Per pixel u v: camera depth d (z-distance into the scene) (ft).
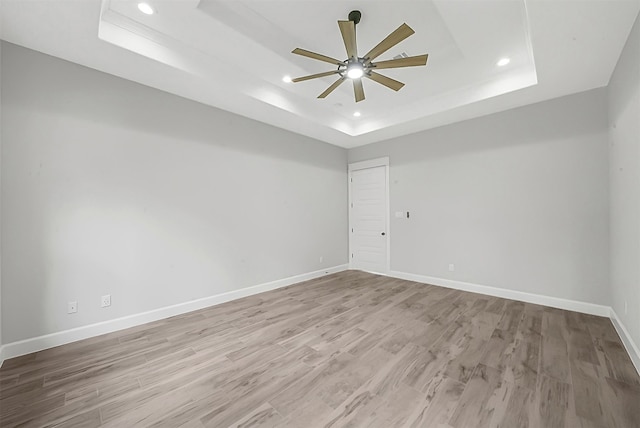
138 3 7.00
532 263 11.62
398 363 6.93
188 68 9.00
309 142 16.33
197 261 11.17
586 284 10.38
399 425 4.90
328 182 17.56
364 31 8.43
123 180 9.27
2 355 7.03
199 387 6.05
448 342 8.04
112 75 9.09
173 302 10.44
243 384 6.14
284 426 4.91
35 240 7.69
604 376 6.28
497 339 8.19
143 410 5.34
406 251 15.99
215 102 11.30
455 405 5.39
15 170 7.41
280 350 7.67
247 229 13.00
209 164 11.60
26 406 5.44
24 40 7.31
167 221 10.32
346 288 14.15
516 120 12.00
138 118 9.62
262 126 13.69
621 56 7.87
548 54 7.98
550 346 7.72
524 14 7.32
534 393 5.72
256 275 13.37
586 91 10.32
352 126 16.08
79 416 5.18
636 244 6.89
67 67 8.26
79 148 8.43
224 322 9.73
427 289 13.83
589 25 6.75
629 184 7.43
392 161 16.60
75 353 7.54
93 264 8.64
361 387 5.99
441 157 14.42
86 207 8.53
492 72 10.57
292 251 15.19
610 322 9.36
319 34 8.52
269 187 14.02
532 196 11.60
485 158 12.90
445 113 12.70
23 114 7.54
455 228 13.93
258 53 9.32
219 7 7.30
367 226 17.99
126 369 6.75
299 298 12.50
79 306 8.38
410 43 8.98
